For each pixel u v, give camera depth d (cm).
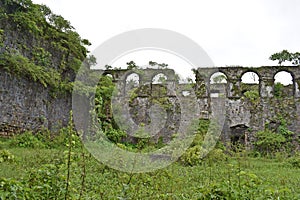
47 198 449
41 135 1875
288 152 2527
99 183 732
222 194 488
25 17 1841
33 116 1891
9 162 966
